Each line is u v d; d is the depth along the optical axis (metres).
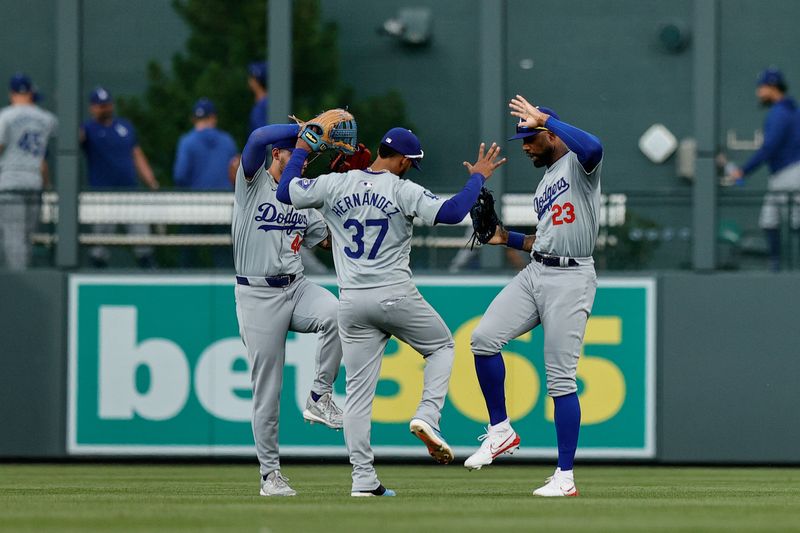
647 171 35.94
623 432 34.62
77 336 35.62
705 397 34.59
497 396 23.69
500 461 35.72
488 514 19.12
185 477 30.86
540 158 23.25
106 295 35.59
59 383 35.66
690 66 35.81
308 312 23.19
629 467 34.97
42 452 35.69
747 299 34.50
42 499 22.92
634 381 34.66
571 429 23.19
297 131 22.94
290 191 22.00
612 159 36.06
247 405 35.31
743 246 35.44
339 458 35.84
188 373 35.44
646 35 35.91
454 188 35.66
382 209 21.73
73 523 17.66
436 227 35.62
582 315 23.02
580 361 34.75
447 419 34.78
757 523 17.98
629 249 35.66
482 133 35.22
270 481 23.48
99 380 35.59
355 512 19.41
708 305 34.59
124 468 34.41
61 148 35.91
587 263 23.02
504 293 23.56
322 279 35.22
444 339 22.62
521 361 34.62
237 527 17.05
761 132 35.81
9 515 19.00
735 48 36.03
